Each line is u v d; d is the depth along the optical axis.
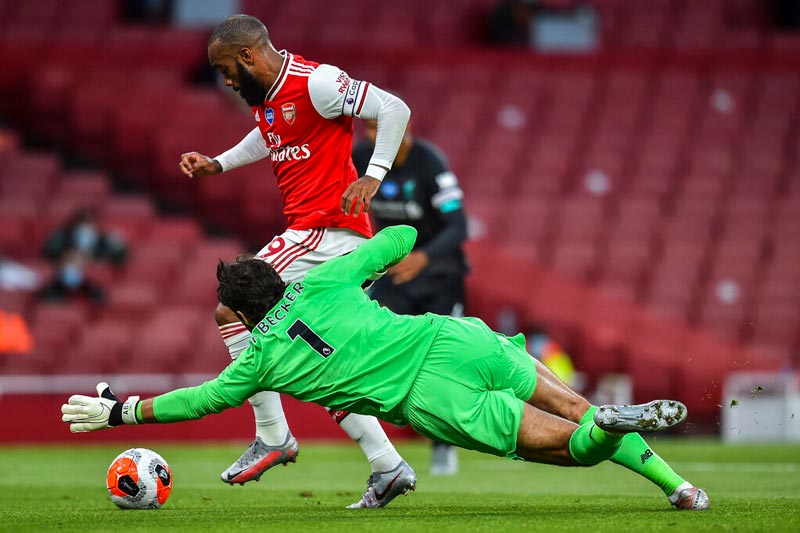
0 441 50.09
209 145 73.50
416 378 16.39
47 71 75.44
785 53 80.81
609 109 78.12
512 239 68.88
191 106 75.06
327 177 19.36
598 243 69.19
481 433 16.19
